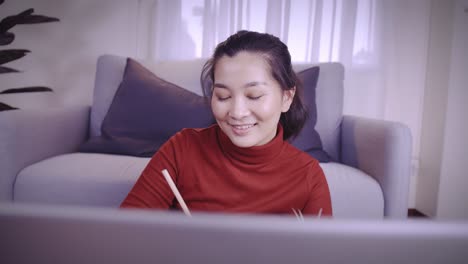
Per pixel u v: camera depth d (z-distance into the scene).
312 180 0.71
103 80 1.43
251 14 1.71
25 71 1.76
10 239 0.13
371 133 1.05
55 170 0.93
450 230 0.13
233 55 0.56
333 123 1.36
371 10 1.72
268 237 0.13
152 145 1.15
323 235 0.13
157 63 1.49
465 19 1.57
